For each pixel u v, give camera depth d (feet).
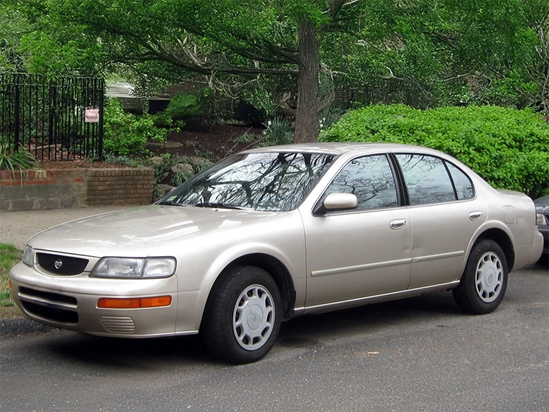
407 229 23.71
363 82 59.62
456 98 62.54
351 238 22.26
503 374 20.13
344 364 20.80
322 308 22.08
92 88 46.09
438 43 54.85
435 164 25.70
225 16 41.52
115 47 46.26
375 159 24.07
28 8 43.62
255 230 20.45
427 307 27.81
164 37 44.88
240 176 24.02
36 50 43.70
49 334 23.30
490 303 26.61
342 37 53.01
